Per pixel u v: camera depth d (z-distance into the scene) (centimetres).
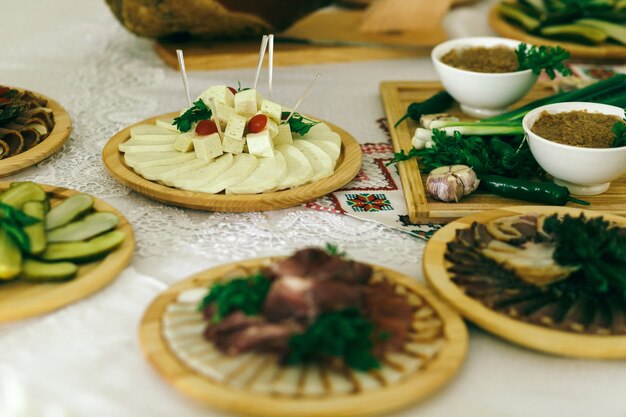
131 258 88
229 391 71
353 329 73
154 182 97
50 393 74
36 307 80
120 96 123
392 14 145
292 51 136
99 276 83
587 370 78
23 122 106
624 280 79
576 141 96
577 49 136
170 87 127
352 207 98
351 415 71
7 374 75
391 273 83
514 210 93
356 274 79
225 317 76
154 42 140
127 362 77
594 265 81
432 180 97
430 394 75
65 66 133
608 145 95
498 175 99
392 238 93
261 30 135
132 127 107
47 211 89
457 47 120
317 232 93
